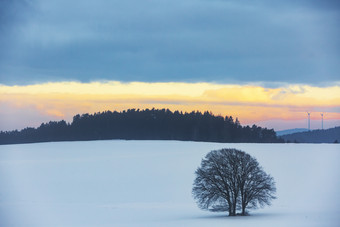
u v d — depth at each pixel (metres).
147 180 78.94
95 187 73.88
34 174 88.25
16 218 49.25
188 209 55.91
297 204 57.75
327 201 59.56
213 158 52.06
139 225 43.31
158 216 50.50
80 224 45.16
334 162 95.75
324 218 45.09
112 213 52.56
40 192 70.25
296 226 40.06
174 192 69.00
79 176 84.75
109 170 90.94
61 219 48.53
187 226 42.09
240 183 50.84
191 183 75.75
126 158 110.19
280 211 52.28
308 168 88.12
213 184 51.34
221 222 44.19
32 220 47.91
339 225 40.44
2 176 86.00
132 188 72.44
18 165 102.12
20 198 65.44
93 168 94.25
